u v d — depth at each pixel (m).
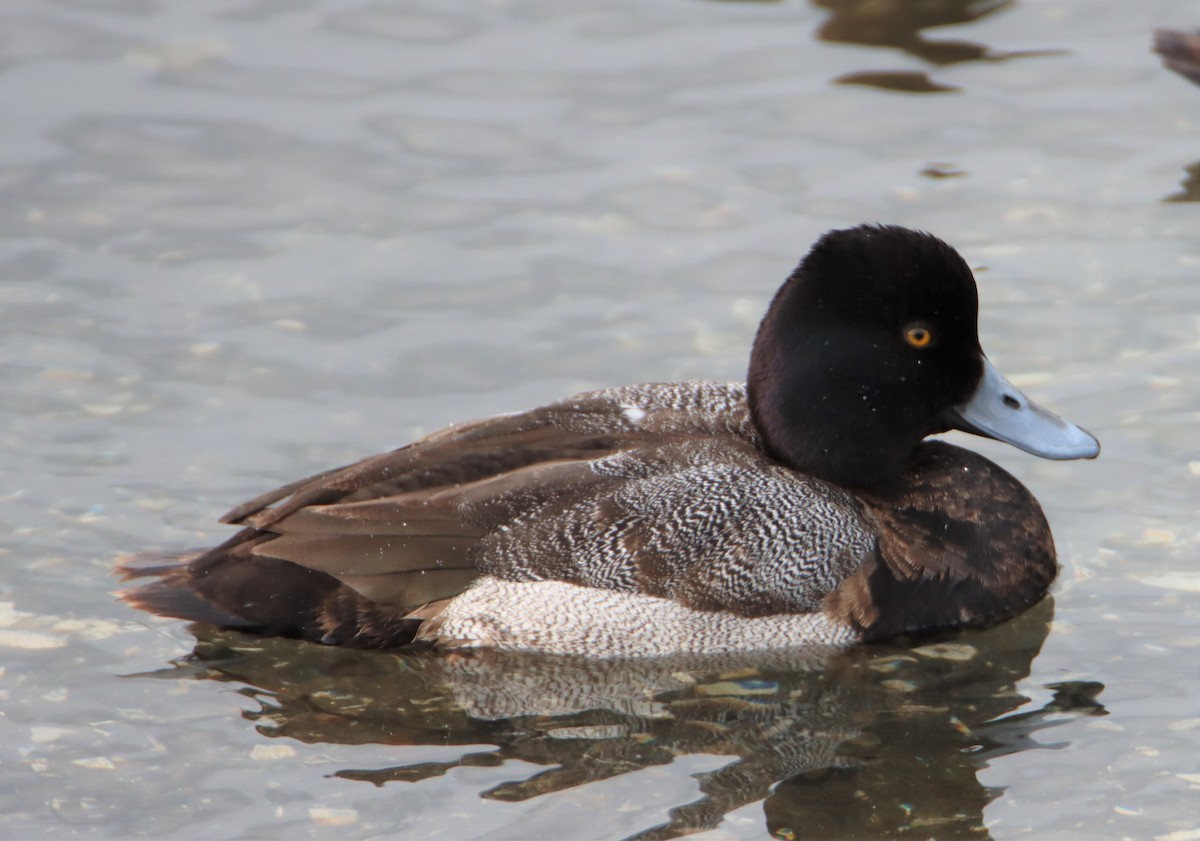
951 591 10.08
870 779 8.66
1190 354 12.44
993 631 10.11
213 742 8.97
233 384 12.36
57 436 11.68
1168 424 11.72
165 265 13.77
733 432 10.58
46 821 8.29
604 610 9.77
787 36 17.17
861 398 10.26
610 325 13.10
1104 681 9.48
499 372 12.55
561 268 13.84
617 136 15.62
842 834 8.16
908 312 10.18
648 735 9.16
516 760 8.90
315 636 9.73
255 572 9.72
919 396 10.34
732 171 15.05
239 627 9.74
